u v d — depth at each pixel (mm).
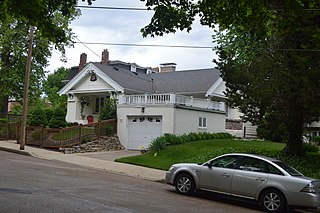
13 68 35594
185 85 36719
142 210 9156
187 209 9961
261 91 15898
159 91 36250
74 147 24766
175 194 12500
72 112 36969
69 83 36812
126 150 27984
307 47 14844
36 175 13547
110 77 33812
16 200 9055
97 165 19312
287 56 15570
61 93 37562
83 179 13742
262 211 11117
